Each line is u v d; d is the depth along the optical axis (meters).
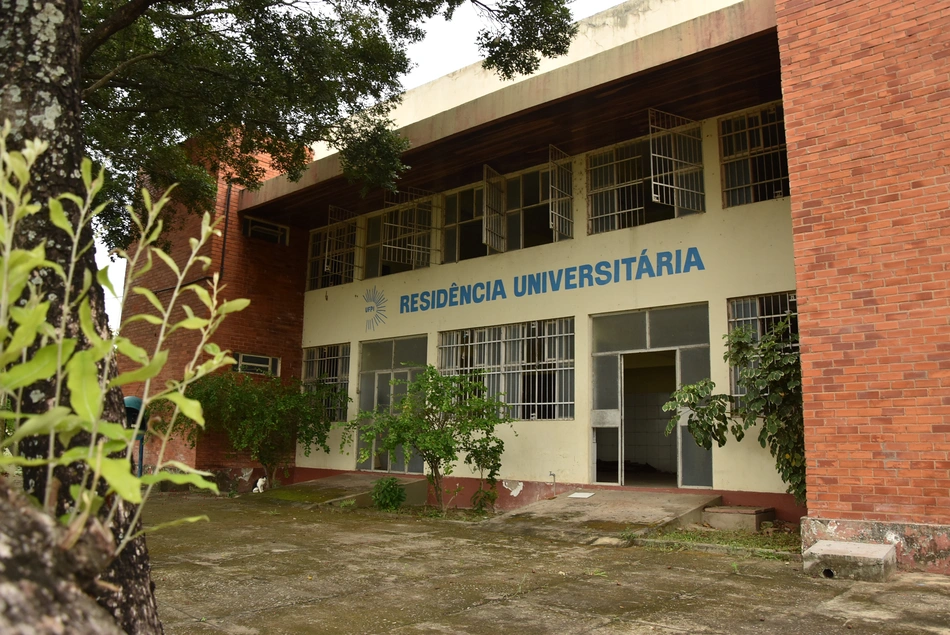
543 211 12.29
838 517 6.45
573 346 11.43
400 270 14.44
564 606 5.02
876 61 6.75
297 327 15.91
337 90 9.74
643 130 11.04
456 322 13.02
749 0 8.39
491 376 12.40
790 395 8.16
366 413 12.48
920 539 6.02
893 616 4.68
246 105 9.44
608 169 11.54
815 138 7.00
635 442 16.61
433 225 13.80
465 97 14.41
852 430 6.46
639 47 9.26
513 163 12.45
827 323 6.70
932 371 6.13
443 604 5.07
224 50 9.33
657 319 10.62
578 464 10.98
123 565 2.28
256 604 4.98
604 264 11.22
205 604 4.95
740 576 6.07
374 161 10.30
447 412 11.16
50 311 2.32
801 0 7.31
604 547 7.72
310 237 16.47
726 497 9.48
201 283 14.42
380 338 14.27
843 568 5.89
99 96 9.48
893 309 6.38
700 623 4.55
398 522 9.87
